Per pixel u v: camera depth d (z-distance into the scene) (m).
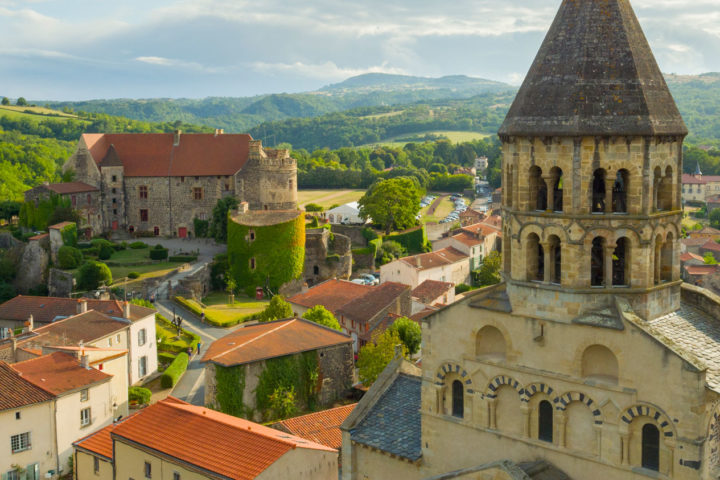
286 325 103.69
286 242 178.25
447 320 43.97
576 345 39.03
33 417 80.06
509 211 41.69
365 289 145.75
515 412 41.91
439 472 45.16
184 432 65.06
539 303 40.22
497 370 41.97
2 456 77.56
